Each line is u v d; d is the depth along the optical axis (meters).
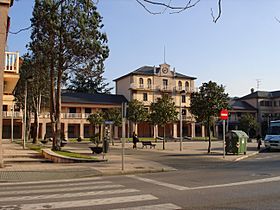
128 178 12.83
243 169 15.45
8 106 58.31
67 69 27.03
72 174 13.66
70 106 64.44
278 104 82.19
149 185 10.80
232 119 78.12
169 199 8.38
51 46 24.95
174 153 26.64
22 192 9.51
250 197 8.62
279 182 11.21
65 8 23.19
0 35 15.70
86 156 21.17
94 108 66.50
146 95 71.12
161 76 72.75
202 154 25.36
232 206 7.58
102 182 11.66
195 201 8.13
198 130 74.25
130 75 70.75
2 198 8.57
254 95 82.81
